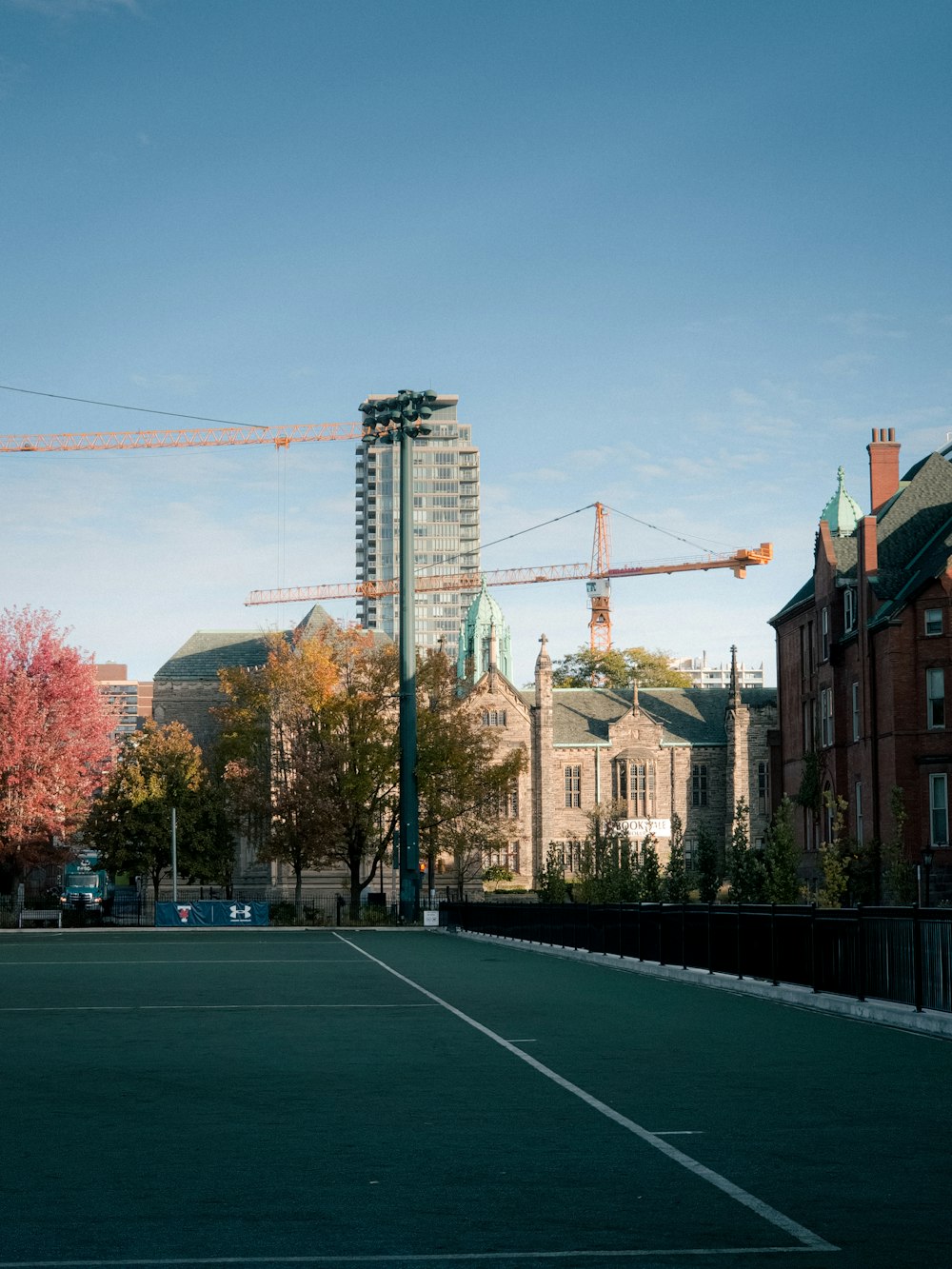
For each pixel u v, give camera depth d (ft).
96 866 304.71
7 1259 25.23
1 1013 71.77
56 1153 35.27
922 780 181.88
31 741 221.05
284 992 84.69
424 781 230.27
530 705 380.99
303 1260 25.16
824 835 210.79
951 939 60.34
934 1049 55.52
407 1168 33.19
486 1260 25.14
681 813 382.83
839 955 73.10
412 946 147.13
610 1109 41.42
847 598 204.85
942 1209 29.01
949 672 181.47
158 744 285.64
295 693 244.42
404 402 198.39
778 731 244.83
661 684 491.72
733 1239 26.58
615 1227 27.53
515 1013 70.90
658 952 103.65
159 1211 28.99
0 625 228.43
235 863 328.29
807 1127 38.42
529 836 377.09
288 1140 36.88
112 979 97.04
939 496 207.10
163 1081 47.73
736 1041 58.59
